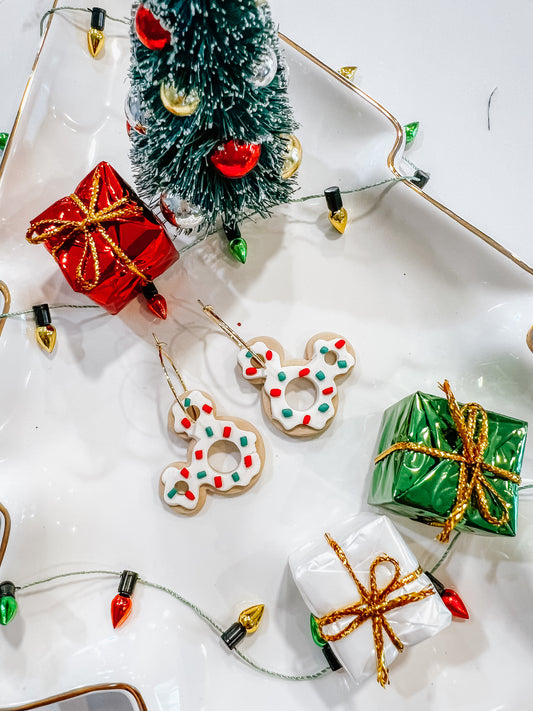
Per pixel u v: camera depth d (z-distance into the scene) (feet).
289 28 0.79
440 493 0.59
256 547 0.67
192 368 0.70
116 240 0.61
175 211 0.62
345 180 0.71
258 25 0.51
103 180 0.62
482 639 0.65
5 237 0.68
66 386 0.68
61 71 0.70
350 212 0.71
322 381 0.68
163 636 0.64
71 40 0.71
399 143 0.69
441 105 0.78
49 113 0.70
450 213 0.67
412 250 0.70
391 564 0.60
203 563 0.66
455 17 0.78
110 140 0.72
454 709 0.63
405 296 0.71
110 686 0.61
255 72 0.53
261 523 0.67
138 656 0.63
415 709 0.64
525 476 0.67
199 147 0.56
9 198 0.68
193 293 0.71
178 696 0.62
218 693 0.63
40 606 0.64
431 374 0.70
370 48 0.79
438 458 0.60
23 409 0.67
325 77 0.70
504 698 0.63
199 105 0.53
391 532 0.61
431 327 0.70
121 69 0.73
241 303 0.71
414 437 0.60
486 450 0.61
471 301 0.70
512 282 0.68
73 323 0.69
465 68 0.78
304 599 0.61
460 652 0.65
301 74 0.70
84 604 0.65
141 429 0.69
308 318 0.71
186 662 0.63
